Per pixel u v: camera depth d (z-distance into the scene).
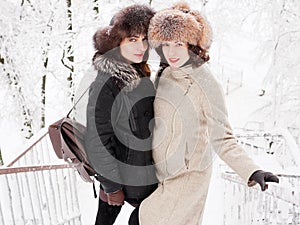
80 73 8.09
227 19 9.30
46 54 7.84
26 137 7.72
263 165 5.82
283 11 9.05
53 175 4.08
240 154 1.92
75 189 3.67
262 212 2.90
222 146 1.94
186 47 1.79
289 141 5.49
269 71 9.48
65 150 1.93
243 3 9.30
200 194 1.90
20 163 4.14
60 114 8.23
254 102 14.05
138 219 1.92
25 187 4.02
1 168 2.55
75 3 7.92
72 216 3.51
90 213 4.77
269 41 9.72
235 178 3.36
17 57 7.19
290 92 9.56
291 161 5.47
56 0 7.52
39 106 7.79
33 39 7.42
